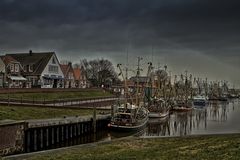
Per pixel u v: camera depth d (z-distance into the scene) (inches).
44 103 2246.6
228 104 5846.5
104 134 1843.0
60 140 1560.0
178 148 846.5
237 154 707.4
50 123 1469.0
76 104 2498.8
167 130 2188.7
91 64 6481.3
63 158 760.3
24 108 1793.8
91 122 1819.6
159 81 3668.8
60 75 3961.6
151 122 2554.1
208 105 5295.3
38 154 818.2
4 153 1127.0
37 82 3590.1
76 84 4702.3
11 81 3307.1
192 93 5305.1
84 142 1596.9
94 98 2918.3
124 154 787.4
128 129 1851.6
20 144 1219.2
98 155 787.4
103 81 6245.1
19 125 1218.0
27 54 3902.6
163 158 713.6
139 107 2217.0
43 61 3745.1
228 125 2549.2
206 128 2333.9
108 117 1984.5
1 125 1118.4
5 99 2079.2
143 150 847.1
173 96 4249.5
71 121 1632.6
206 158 687.7
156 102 2861.7
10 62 3353.8
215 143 893.8
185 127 2377.0
